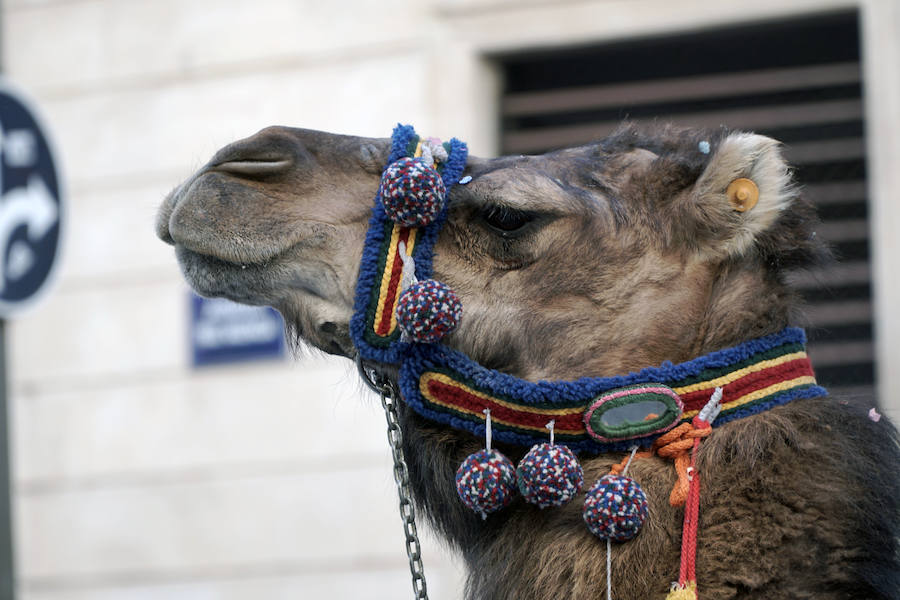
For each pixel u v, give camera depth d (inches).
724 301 155.0
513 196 154.3
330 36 372.5
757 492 141.1
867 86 334.3
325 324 157.6
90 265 387.5
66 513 380.8
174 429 375.2
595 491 141.6
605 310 154.5
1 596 265.4
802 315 162.9
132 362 380.8
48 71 395.2
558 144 378.3
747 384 149.8
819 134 365.1
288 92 375.6
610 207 156.6
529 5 360.5
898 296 325.4
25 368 388.2
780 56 369.1
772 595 137.5
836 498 140.6
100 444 380.5
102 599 375.6
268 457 366.0
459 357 152.1
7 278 274.2
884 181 330.0
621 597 141.0
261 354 369.1
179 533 371.2
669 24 353.4
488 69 370.3
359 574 354.6
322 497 360.5
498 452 148.0
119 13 391.2
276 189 157.2
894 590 140.9
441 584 343.9
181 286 376.5
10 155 278.7
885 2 333.7
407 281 153.2
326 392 363.3
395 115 366.0
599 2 357.1
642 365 154.2
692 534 138.6
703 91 371.9
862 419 152.9
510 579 149.3
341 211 156.9
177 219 155.5
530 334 153.8
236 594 364.2
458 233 155.9
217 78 381.7
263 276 156.7
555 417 150.3
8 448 271.4
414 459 162.1
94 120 391.2
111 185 388.8
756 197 152.9
